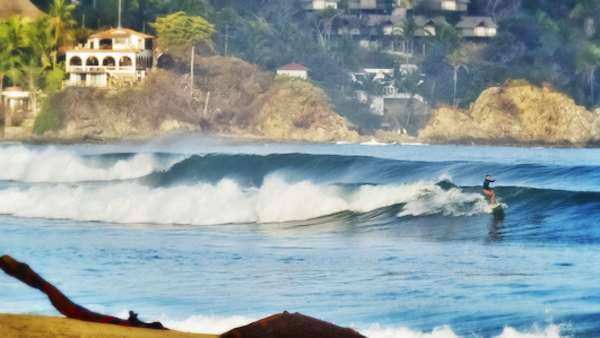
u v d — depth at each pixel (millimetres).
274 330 10469
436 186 77375
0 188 99750
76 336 10977
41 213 75438
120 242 56188
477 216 74562
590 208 73688
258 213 74438
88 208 75375
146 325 12047
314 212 76375
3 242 55031
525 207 75875
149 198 76188
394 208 76562
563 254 51375
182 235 62219
